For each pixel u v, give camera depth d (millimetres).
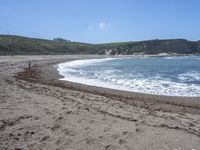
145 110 11500
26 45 115062
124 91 19172
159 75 31266
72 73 33688
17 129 7727
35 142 6824
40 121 8477
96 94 16938
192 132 7938
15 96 12633
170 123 8914
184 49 131625
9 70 32688
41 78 26422
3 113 9281
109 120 8844
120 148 6500
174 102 15227
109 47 141500
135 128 8016
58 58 79312
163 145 6707
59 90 16984
